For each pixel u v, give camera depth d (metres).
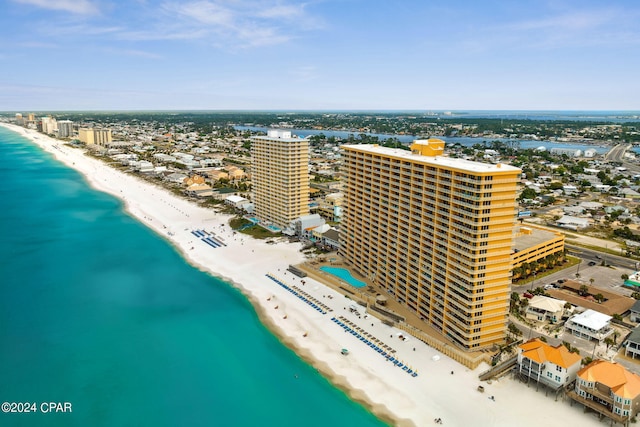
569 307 154.25
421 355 131.62
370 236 177.75
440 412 107.50
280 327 148.12
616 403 100.19
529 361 116.31
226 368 126.50
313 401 113.12
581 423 102.88
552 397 112.44
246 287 179.25
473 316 127.06
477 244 123.38
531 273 193.62
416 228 150.75
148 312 158.50
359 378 121.25
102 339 140.50
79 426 103.50
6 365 125.81
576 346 135.38
